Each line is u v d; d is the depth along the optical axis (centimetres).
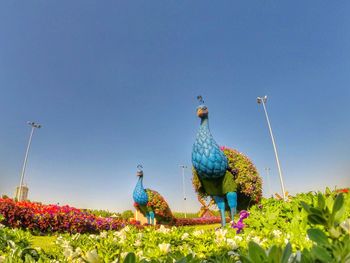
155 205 1747
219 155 702
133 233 271
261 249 79
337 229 82
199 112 731
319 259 81
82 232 1054
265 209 372
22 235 313
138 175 1698
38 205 1089
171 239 237
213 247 191
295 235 195
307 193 344
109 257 198
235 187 711
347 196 263
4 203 862
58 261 207
